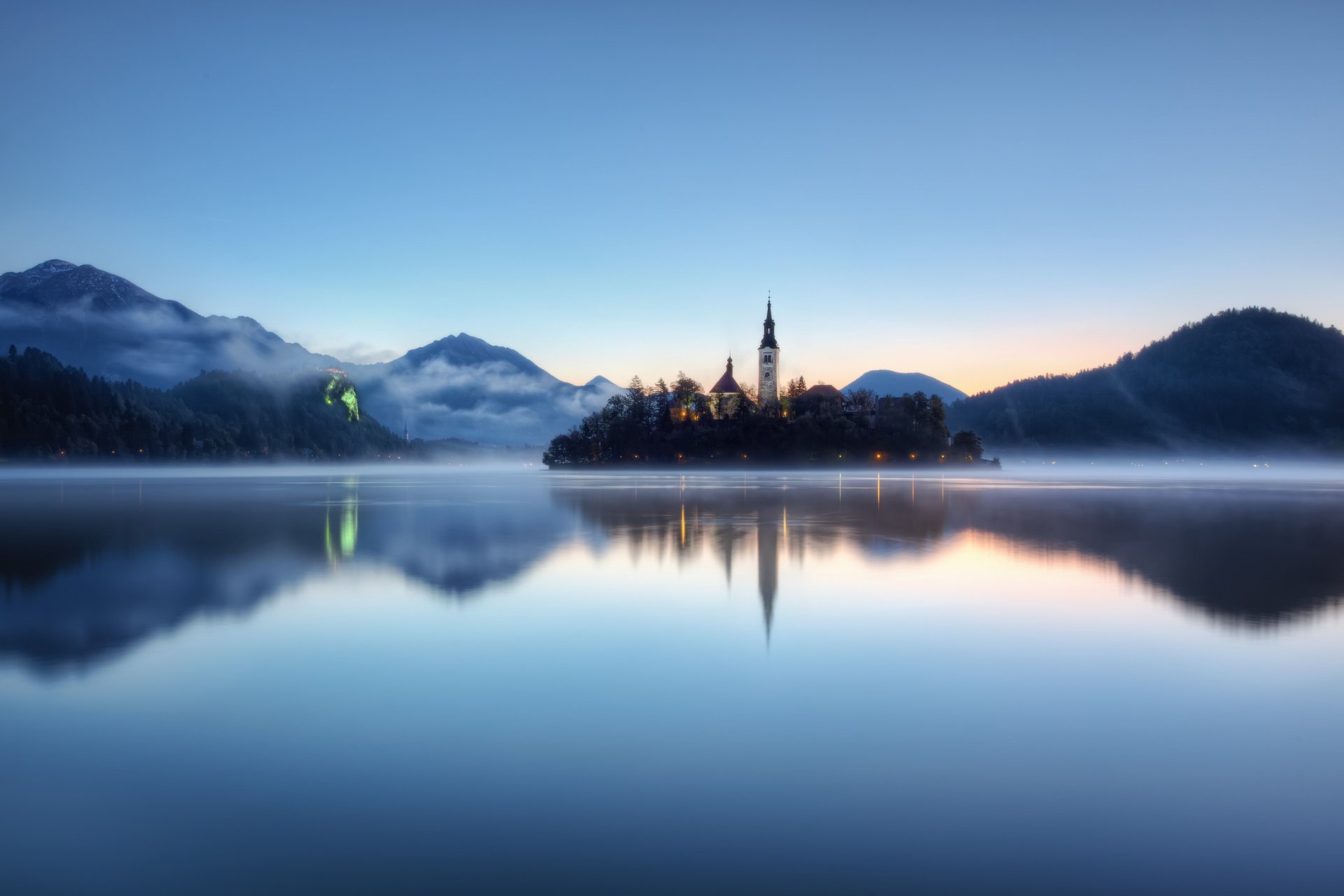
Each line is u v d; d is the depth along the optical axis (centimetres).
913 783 955
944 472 18150
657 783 954
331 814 878
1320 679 1380
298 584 2362
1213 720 1170
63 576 2498
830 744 1077
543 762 1017
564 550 3181
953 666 1463
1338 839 821
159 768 998
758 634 1730
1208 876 756
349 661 1498
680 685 1349
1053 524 4419
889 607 2027
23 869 769
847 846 808
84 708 1222
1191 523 4534
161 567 2698
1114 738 1100
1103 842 817
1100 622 1845
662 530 4034
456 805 899
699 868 767
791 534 3850
